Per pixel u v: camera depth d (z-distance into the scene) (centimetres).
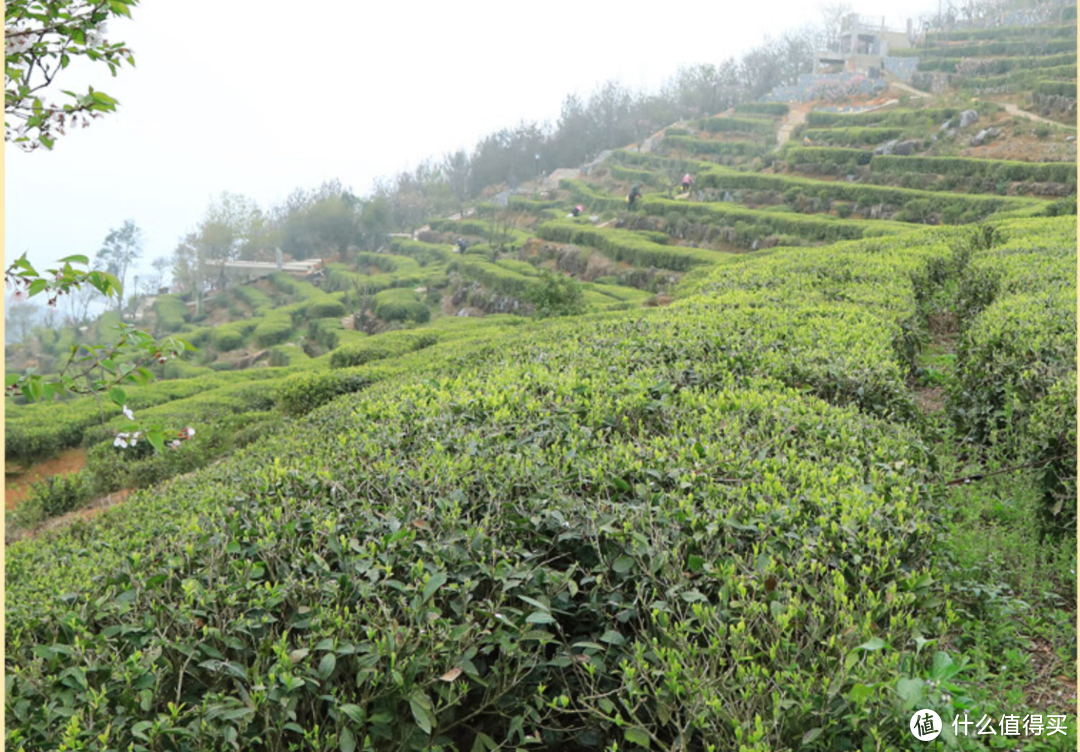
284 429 695
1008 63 5541
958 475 487
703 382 530
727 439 377
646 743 223
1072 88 4388
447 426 427
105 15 307
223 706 214
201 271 6506
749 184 4484
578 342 723
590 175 7381
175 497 504
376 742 232
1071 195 3400
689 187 4966
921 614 271
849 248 1384
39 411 1627
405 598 246
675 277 3475
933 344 935
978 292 923
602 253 4031
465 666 233
